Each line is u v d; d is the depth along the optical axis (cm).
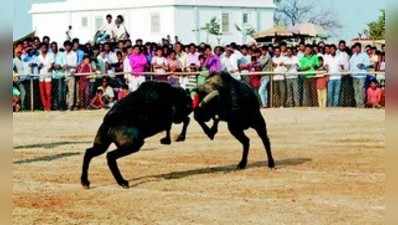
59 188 1344
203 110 1439
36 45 2786
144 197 1270
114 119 1335
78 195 1288
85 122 2420
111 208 1198
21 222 1118
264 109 2789
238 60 2814
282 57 2847
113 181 1405
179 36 5794
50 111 2766
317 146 1838
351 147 1814
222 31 5922
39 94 2780
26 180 1415
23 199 1257
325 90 2820
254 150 1770
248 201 1230
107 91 2802
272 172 1482
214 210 1176
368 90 2798
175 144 1877
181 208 1191
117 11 6025
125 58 2792
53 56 2775
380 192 1279
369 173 1455
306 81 2834
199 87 1454
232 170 1508
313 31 4675
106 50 2823
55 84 2777
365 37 4209
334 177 1420
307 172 1477
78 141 1973
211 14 5897
